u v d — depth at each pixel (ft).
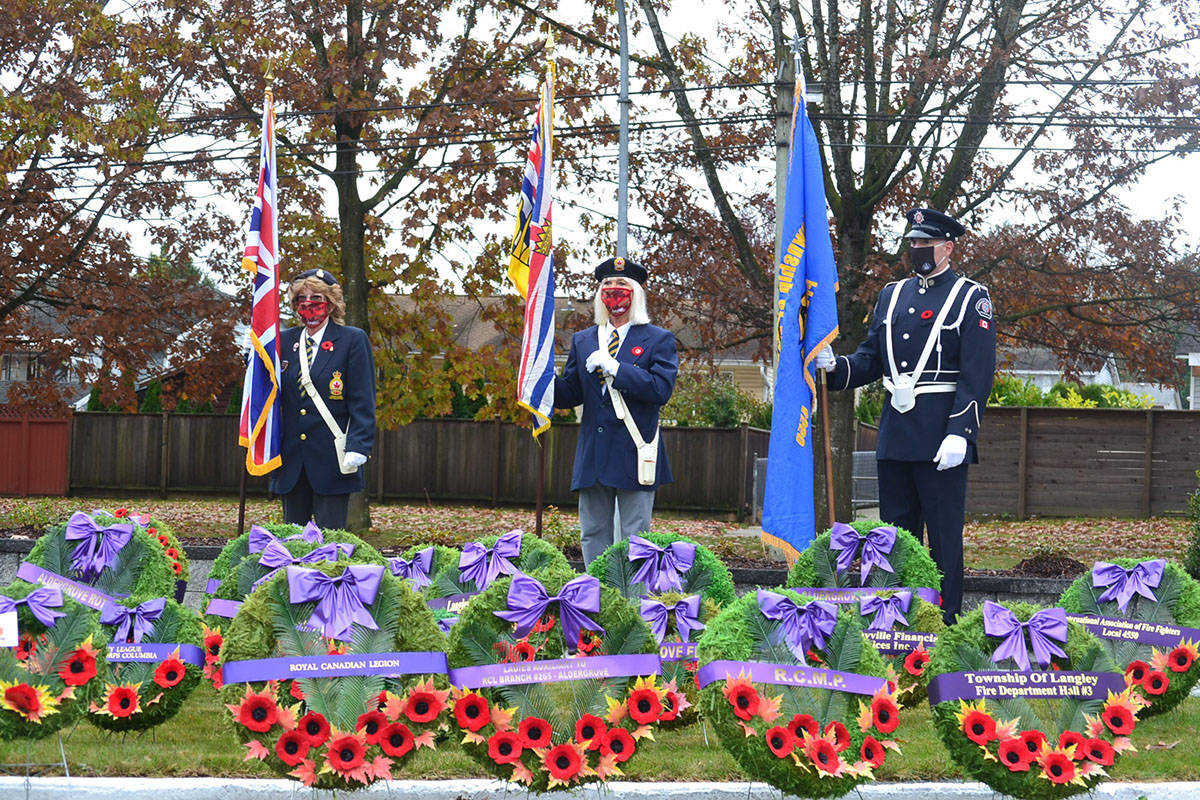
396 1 57.88
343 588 16.38
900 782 17.67
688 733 20.49
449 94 57.77
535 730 15.94
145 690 18.88
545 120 28.86
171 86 59.11
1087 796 17.19
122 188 58.70
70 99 55.67
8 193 57.98
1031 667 16.80
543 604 16.72
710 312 53.67
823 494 52.95
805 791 15.71
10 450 93.45
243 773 17.37
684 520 80.94
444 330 63.67
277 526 25.38
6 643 16.96
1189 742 20.66
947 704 16.52
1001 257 52.06
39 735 17.02
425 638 16.53
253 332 29.04
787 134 48.85
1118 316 56.80
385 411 63.46
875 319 27.32
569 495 86.89
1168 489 74.95
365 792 16.63
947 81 52.03
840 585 23.12
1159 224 54.19
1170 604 21.75
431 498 88.58
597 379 28.12
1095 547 59.67
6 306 62.69
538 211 28.48
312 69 58.85
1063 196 53.88
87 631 17.79
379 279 61.67
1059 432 75.51
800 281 26.61
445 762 18.02
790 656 16.40
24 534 45.11
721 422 94.73
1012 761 16.01
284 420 28.94
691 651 20.48
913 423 26.14
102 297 61.11
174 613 19.81
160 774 17.25
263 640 16.20
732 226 55.21
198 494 92.32
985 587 36.14
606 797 16.66
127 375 63.87
